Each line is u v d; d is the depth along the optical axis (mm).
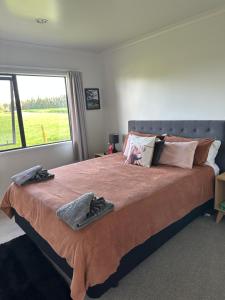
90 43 3598
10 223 2861
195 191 2318
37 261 2092
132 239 1688
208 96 2852
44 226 1803
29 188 2264
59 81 3996
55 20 2605
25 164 3639
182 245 2152
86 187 2195
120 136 4301
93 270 1420
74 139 4098
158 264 1931
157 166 2756
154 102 3523
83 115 4141
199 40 2801
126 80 3902
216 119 2826
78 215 1521
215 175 2586
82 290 1409
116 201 1805
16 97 3514
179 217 2107
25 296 1690
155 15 2627
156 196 1935
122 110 4125
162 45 3217
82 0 2160
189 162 2566
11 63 3320
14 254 2199
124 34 3248
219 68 2686
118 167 2842
